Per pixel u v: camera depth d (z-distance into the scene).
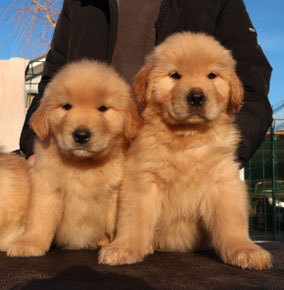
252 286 0.27
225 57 0.47
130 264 0.37
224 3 0.64
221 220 0.42
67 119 0.45
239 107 0.47
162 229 0.47
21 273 0.31
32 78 1.36
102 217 0.49
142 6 0.70
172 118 0.44
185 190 0.44
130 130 0.48
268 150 1.15
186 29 0.62
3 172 0.50
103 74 0.49
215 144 0.44
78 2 0.70
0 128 1.21
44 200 0.46
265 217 1.10
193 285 0.27
